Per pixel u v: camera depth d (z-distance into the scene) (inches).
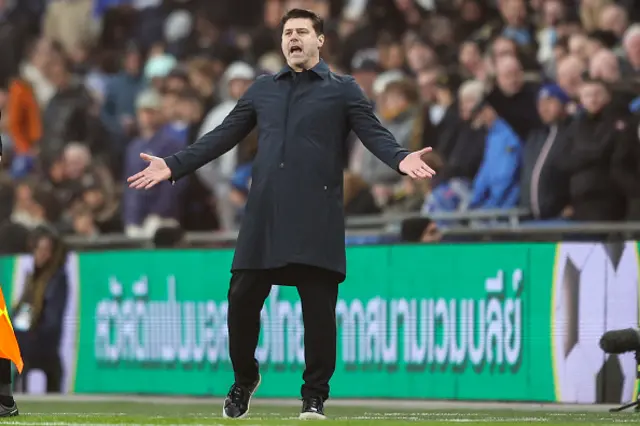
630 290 1209.4
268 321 1369.3
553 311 1232.8
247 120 955.3
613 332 1048.8
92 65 2406.5
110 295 1486.2
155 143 1878.7
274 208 925.2
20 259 1550.2
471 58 1784.0
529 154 1531.7
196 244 1508.4
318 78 941.2
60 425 843.4
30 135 2075.5
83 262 1505.9
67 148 2031.3
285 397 1357.0
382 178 1718.8
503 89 1595.7
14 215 1980.8
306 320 940.0
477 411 1105.4
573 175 1481.3
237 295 944.9
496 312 1256.8
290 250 919.0
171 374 1437.0
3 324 938.7
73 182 1993.1
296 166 925.8
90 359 1498.5
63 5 2461.9
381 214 1605.6
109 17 2433.6
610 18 1716.3
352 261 1332.4
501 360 1253.1
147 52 2332.7
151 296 1454.2
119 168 2204.7
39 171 2129.7
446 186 1604.3
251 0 2373.3
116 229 1916.8
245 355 958.4
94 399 1403.8
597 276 1219.2
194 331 1421.0
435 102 1704.0
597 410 1115.9
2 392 954.7
